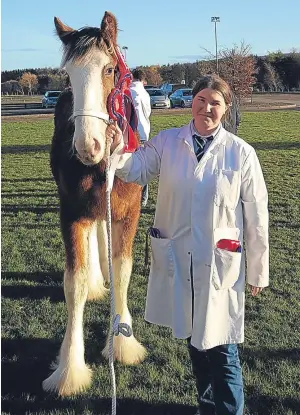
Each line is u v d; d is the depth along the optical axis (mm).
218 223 2576
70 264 3424
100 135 2729
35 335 4043
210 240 2568
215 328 2580
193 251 2588
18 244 6145
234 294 2631
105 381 3451
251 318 4297
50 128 21141
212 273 2551
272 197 8375
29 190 9188
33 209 7836
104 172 3244
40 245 6113
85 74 2764
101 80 2811
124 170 2779
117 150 2760
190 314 2672
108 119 2803
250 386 3342
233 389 2682
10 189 9273
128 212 3643
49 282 5055
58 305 4566
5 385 3432
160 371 3561
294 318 4289
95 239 4496
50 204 8148
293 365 3582
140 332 4094
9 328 4152
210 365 2744
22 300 4652
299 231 6586
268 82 52594
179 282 2674
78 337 3477
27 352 3832
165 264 2697
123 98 3010
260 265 2703
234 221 2615
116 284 3730
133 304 4566
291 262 5527
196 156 2607
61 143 3615
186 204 2605
